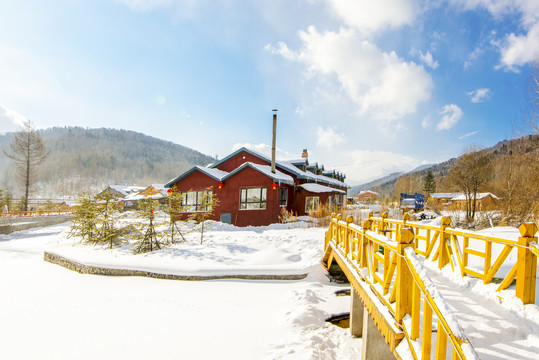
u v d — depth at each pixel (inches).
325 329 247.8
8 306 307.0
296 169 941.2
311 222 741.3
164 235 532.4
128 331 239.3
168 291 341.4
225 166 964.6
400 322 117.9
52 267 484.4
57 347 216.2
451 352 103.7
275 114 831.7
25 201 1429.6
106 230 559.8
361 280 194.7
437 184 2341.3
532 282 141.0
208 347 210.2
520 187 636.1
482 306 153.0
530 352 109.3
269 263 402.3
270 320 254.8
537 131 583.2
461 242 333.7
